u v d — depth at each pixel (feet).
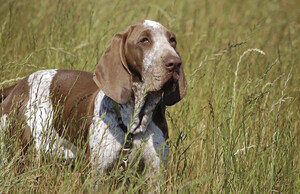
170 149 25.02
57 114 24.12
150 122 23.00
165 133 23.44
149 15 44.50
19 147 24.12
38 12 41.47
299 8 58.70
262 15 52.39
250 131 25.34
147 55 21.80
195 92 30.83
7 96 27.45
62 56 33.12
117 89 22.16
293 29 49.24
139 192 22.77
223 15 50.78
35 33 37.19
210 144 25.48
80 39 36.14
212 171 23.30
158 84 21.30
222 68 33.81
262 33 47.70
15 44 34.45
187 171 24.23
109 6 42.75
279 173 23.97
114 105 22.67
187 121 27.48
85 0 43.16
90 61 32.32
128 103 22.65
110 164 22.61
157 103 22.77
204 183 22.95
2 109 26.58
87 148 23.15
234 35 42.45
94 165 22.08
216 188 22.53
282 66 36.04
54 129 25.25
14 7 40.73
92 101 24.00
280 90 31.73
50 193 21.61
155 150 22.74
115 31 36.58
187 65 33.96
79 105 24.48
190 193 22.15
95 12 40.45
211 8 54.49
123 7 43.27
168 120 27.68
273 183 23.06
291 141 24.68
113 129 22.62
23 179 20.53
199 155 25.40
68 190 21.01
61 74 26.91
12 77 29.81
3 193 20.67
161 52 21.42
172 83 21.40
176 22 41.96
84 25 38.24
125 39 22.63
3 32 34.94
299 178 23.44
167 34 22.45
